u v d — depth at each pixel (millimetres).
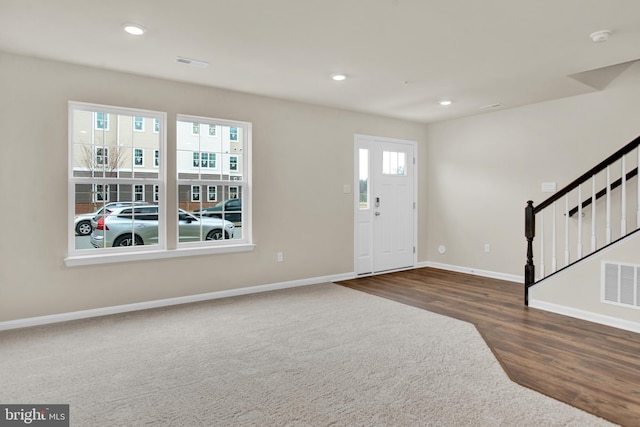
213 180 4453
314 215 5168
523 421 1986
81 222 3723
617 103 4289
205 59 3455
